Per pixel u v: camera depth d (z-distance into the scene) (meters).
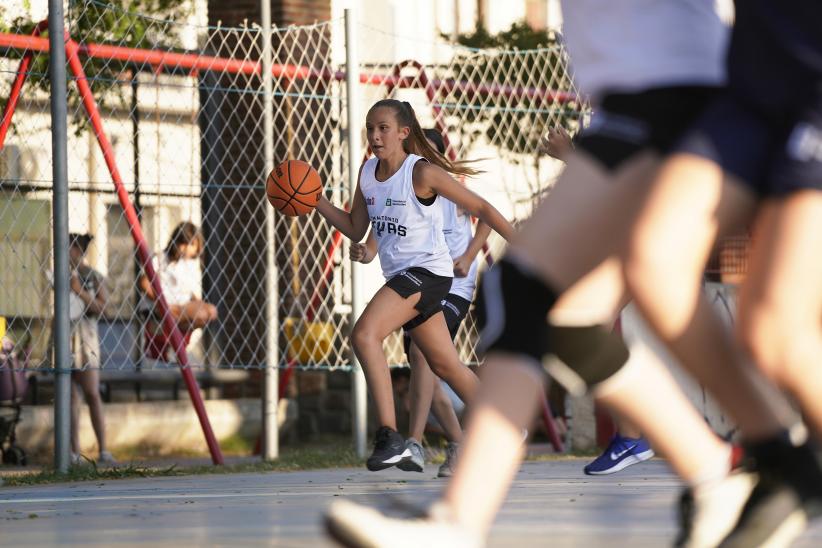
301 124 27.50
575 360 6.36
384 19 35.50
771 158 6.07
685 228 6.03
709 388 6.35
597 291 6.45
